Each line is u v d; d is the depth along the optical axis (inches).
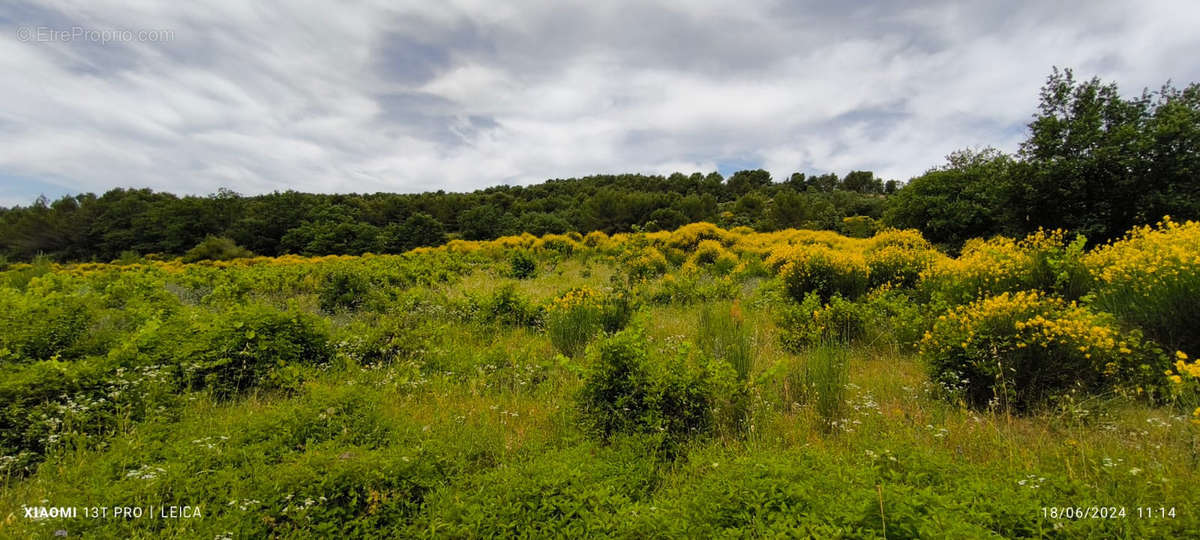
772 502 91.7
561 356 168.9
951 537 75.1
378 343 239.9
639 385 150.1
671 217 1784.0
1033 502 87.3
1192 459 112.2
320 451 124.6
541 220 1943.9
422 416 159.8
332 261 962.1
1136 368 155.9
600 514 97.2
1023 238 468.8
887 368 196.7
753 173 3782.0
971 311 185.5
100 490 103.5
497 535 95.5
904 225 704.4
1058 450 118.9
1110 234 428.5
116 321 270.8
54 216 2097.7
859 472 101.3
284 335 213.9
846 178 3767.2
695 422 145.1
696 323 279.6
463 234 1978.3
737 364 185.5
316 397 155.2
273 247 1985.7
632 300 316.8
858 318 239.9
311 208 2144.4
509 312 305.7
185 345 199.2
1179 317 174.2
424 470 115.9
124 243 1943.9
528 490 105.2
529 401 174.4
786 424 147.5
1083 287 227.3
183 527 92.3
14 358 185.2
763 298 337.7
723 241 800.3
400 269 571.5
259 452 123.9
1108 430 131.6
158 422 145.8
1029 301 179.8
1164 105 421.7
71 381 155.7
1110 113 438.9
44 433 134.3
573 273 596.7
